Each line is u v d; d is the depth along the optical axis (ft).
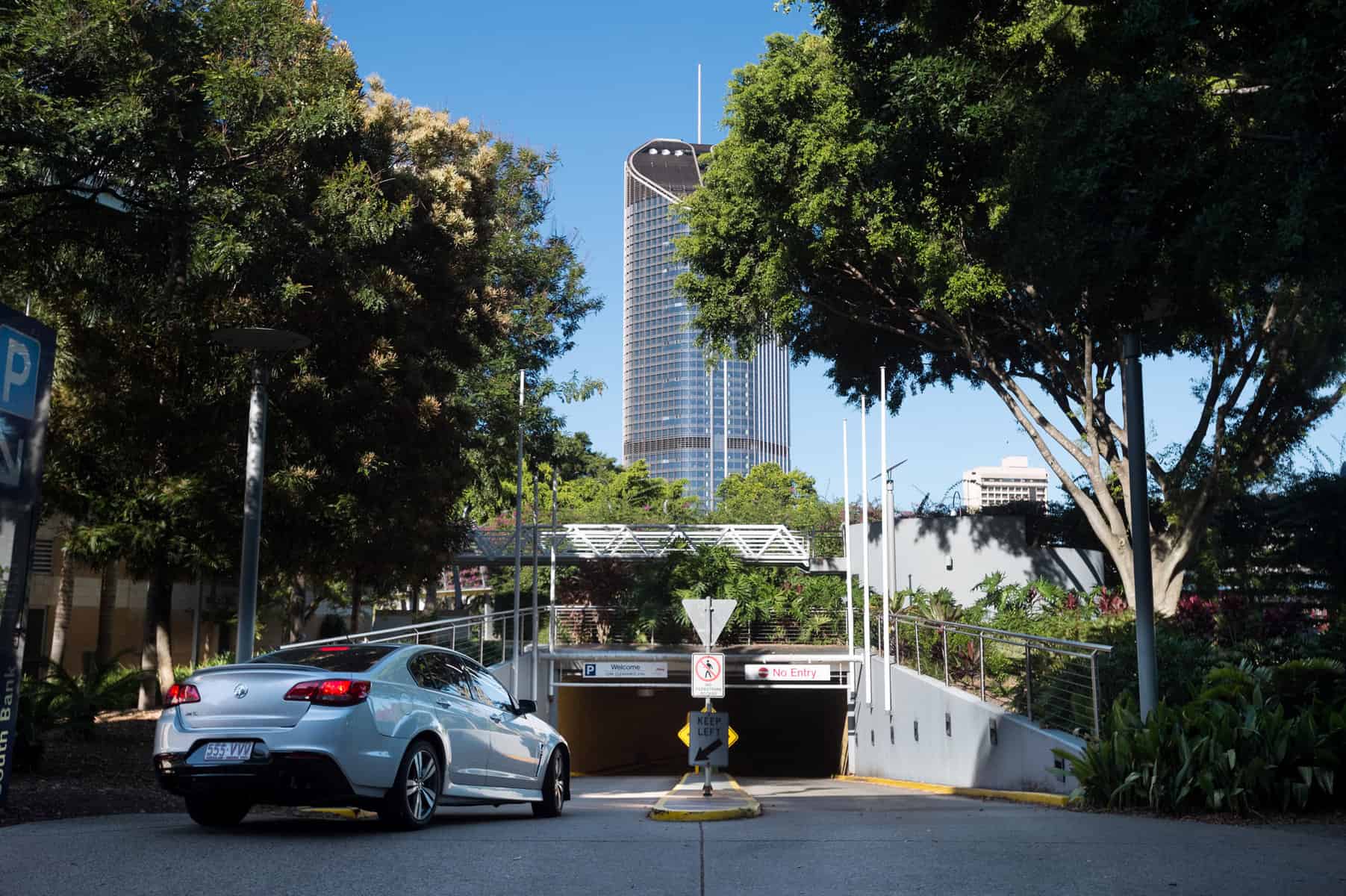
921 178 48.14
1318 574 87.92
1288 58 29.73
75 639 95.96
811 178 74.33
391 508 65.05
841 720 112.78
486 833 27.07
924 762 77.15
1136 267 35.86
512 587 125.70
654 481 236.63
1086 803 35.17
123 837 24.76
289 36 57.26
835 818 34.58
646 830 28.50
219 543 60.95
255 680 26.03
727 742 49.32
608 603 116.98
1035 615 90.43
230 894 17.83
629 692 147.43
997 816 33.60
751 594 111.86
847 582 99.76
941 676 77.92
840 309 92.58
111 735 57.00
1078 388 84.53
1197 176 33.17
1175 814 31.48
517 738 33.50
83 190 45.62
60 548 93.81
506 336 82.79
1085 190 33.68
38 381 29.73
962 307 72.64
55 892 17.85
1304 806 30.50
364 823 29.27
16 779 39.65
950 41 46.01
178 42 45.50
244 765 25.03
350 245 55.21
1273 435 82.94
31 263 51.52
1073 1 38.11
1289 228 29.12
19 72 41.29
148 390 60.85
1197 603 79.77
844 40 48.88
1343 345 73.20
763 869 20.54
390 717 26.84
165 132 44.70
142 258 50.01
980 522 109.50
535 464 113.19
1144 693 38.73
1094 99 36.24
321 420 62.03
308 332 60.29
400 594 122.52
